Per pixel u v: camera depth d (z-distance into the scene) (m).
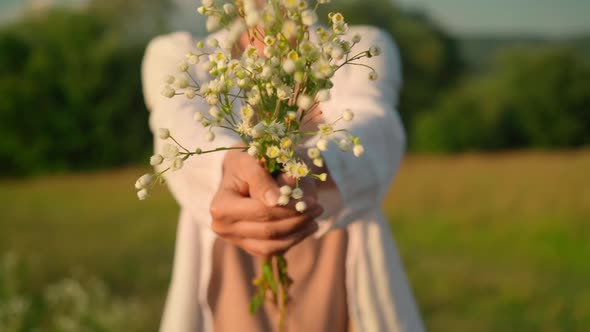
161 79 1.39
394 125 1.31
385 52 1.46
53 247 9.55
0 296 4.88
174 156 0.89
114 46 34.00
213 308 1.45
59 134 33.00
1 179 31.77
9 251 9.12
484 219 12.12
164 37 1.47
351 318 1.42
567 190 14.27
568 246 9.77
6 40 33.38
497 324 5.76
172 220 12.27
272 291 1.33
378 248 1.44
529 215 12.16
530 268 8.84
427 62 44.75
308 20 0.84
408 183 17.11
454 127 37.25
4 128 32.38
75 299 5.00
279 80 0.89
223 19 0.91
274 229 0.99
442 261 8.96
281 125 0.89
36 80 33.06
